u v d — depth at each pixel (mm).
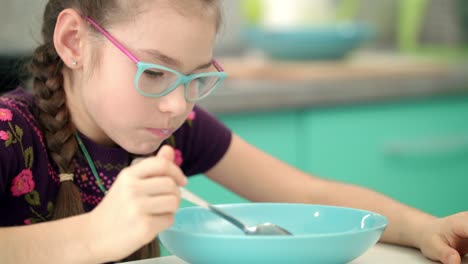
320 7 3297
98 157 1240
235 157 1486
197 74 1057
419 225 1098
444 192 2676
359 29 2805
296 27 2793
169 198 830
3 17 2406
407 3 3533
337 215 1012
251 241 803
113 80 1060
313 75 2555
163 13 1022
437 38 3602
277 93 2230
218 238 813
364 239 854
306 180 1433
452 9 3584
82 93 1138
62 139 1182
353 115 2434
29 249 893
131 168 861
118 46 1045
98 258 877
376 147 2500
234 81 2443
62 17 1126
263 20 3162
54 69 1189
